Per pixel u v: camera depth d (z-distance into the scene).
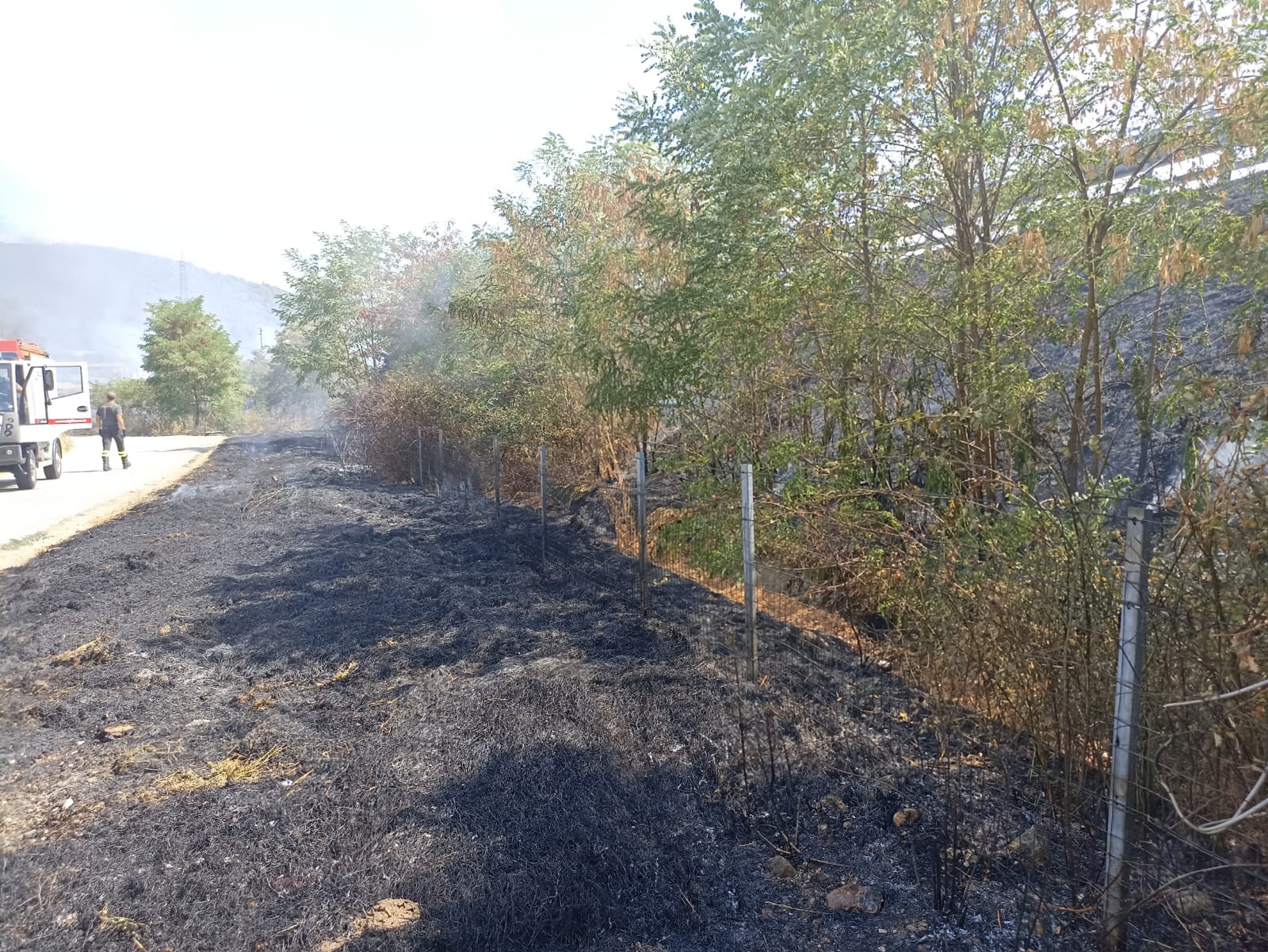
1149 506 3.00
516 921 2.68
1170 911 2.53
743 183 5.25
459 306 11.59
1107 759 3.03
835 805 3.34
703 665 4.79
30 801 3.60
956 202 5.34
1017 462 4.69
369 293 20.98
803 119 5.07
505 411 11.93
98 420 18.83
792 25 5.03
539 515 10.23
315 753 4.00
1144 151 4.48
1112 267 4.19
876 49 4.82
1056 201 4.76
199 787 3.68
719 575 6.25
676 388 6.43
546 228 10.91
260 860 3.05
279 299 21.52
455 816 3.30
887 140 5.25
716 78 5.54
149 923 2.70
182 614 6.61
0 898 2.83
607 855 3.02
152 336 36.81
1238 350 3.54
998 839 3.04
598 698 4.39
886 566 4.55
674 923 2.72
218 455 22.61
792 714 4.11
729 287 5.56
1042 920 2.63
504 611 6.13
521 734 3.99
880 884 2.88
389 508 11.63
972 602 3.43
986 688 3.42
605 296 7.26
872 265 5.63
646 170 7.77
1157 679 2.71
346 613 6.36
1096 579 2.98
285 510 11.82
